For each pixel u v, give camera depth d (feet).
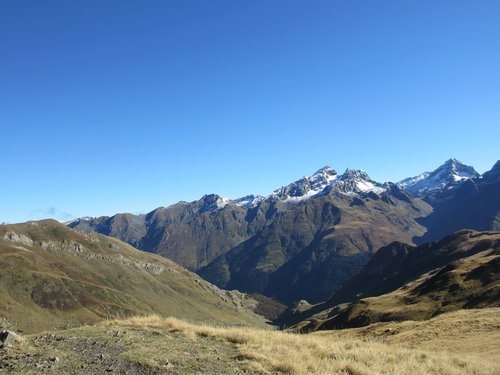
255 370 62.49
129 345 67.56
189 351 69.00
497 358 99.25
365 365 74.23
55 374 48.24
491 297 340.59
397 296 465.06
